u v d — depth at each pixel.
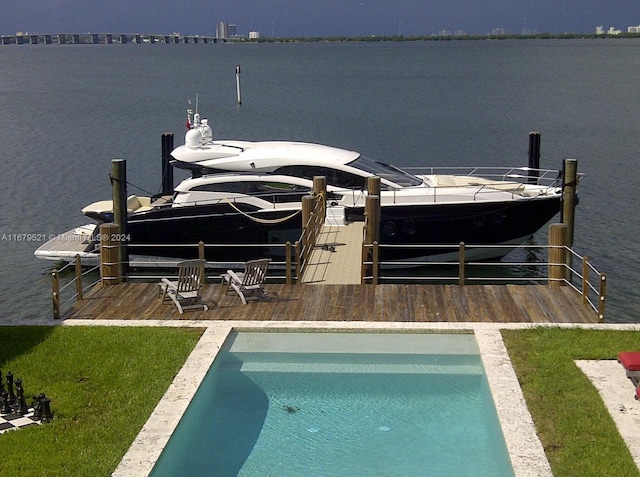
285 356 11.84
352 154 22.03
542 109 55.84
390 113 55.12
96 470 8.31
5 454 8.63
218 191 20.70
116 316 13.18
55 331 12.38
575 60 131.50
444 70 106.94
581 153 37.38
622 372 10.60
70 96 69.50
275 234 20.62
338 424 9.90
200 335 12.20
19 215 27.00
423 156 38.34
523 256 23.08
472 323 12.58
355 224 19.89
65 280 21.17
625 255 22.25
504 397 9.91
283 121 51.03
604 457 8.50
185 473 8.78
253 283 13.77
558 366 10.80
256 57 167.12
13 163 35.84
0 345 11.82
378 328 12.45
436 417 10.09
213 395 10.70
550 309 13.29
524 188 21.27
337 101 63.88
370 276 15.77
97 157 37.62
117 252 15.11
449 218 20.30
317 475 8.76
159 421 9.40
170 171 24.92
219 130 47.09
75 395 10.12
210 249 21.02
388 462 9.02
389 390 10.81
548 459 8.51
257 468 8.91
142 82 87.81
